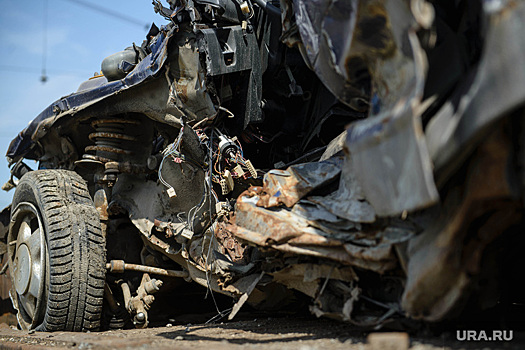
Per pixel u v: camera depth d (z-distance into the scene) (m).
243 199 6.13
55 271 7.88
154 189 8.87
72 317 7.93
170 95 8.01
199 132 7.92
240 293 7.30
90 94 8.79
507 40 3.36
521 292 6.04
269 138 8.30
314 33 5.52
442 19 4.46
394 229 4.77
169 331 7.23
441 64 4.32
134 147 9.22
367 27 4.44
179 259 8.53
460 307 4.43
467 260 4.18
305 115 8.21
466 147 3.91
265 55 7.91
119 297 9.17
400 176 4.04
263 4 7.61
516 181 3.84
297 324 6.99
